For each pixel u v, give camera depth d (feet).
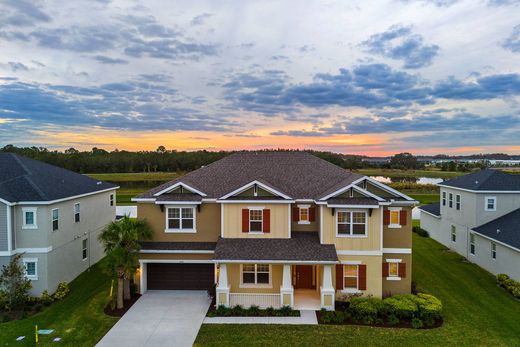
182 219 77.51
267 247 70.08
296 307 67.41
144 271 75.97
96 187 98.73
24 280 69.56
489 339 55.67
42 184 77.61
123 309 67.26
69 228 82.28
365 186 73.00
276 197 73.20
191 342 55.16
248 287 70.79
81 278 85.35
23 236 71.61
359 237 69.97
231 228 73.77
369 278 69.97
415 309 61.77
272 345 54.24
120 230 67.62
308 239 72.64
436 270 89.66
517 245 74.90
